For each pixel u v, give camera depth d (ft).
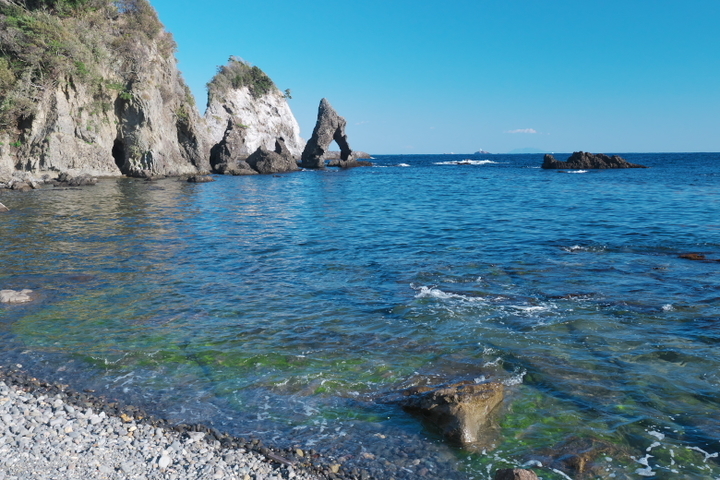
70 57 178.91
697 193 126.82
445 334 34.78
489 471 20.59
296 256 60.13
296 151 431.02
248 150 382.01
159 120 208.64
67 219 88.22
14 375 29.09
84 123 184.85
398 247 64.75
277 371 29.71
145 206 109.70
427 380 28.30
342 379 28.60
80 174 177.37
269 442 22.52
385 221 88.38
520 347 32.37
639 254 57.77
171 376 29.17
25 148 172.86
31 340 34.45
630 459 21.24
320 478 19.88
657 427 23.44
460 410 23.38
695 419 23.99
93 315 39.34
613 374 28.60
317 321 37.78
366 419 24.59
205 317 38.86
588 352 31.53
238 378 28.89
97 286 47.16
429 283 47.34
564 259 56.03
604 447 22.06
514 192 142.31
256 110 399.85
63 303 42.19
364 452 21.84
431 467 20.86
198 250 63.72
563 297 42.27
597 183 170.40
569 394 26.53
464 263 55.01
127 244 67.10
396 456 21.59
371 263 55.93
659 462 20.99
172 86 226.17
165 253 61.77
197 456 21.08
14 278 49.67
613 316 37.55
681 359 30.22
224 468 20.21
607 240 66.33
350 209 106.93
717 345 32.01
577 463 20.98
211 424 24.06
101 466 20.04
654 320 36.58
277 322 37.68
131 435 22.75
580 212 94.99
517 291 44.24
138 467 20.15
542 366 29.71
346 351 32.35
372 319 38.04
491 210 101.14
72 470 19.77
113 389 27.61
